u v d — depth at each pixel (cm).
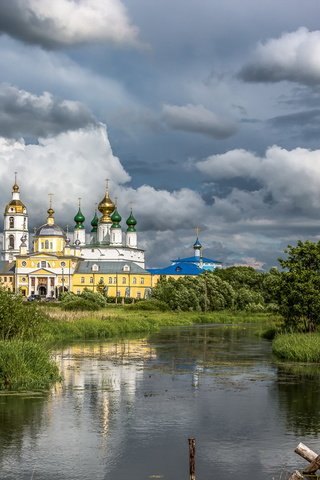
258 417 3167
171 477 2316
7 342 4159
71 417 3134
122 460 2495
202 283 14375
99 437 2794
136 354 5762
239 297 14725
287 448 2659
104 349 6150
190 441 1959
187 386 4006
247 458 2533
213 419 3122
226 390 3881
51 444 2688
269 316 12838
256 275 18625
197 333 8631
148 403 3478
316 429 2945
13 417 3120
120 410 3297
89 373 4525
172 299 13838
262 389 3909
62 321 7619
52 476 2314
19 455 2541
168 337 7850
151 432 2889
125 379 4269
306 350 5384
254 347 6525
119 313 10988
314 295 6203
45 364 4175
